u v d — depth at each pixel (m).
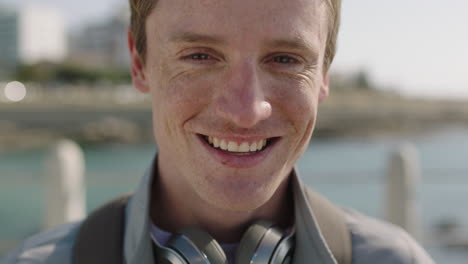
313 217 1.23
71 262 1.24
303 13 1.04
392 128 44.50
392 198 3.67
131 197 1.34
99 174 3.72
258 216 1.23
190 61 1.05
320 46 1.12
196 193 1.17
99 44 94.75
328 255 1.21
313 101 1.11
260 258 1.09
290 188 1.30
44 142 34.19
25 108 24.78
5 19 92.06
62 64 71.94
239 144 1.05
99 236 1.25
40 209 11.80
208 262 1.07
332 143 36.75
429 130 46.59
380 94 36.12
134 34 1.25
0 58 92.00
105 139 37.69
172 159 1.17
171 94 1.08
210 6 1.00
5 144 32.28
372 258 1.28
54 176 3.42
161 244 1.19
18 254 1.29
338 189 13.09
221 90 1.03
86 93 32.22
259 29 1.00
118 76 71.75
